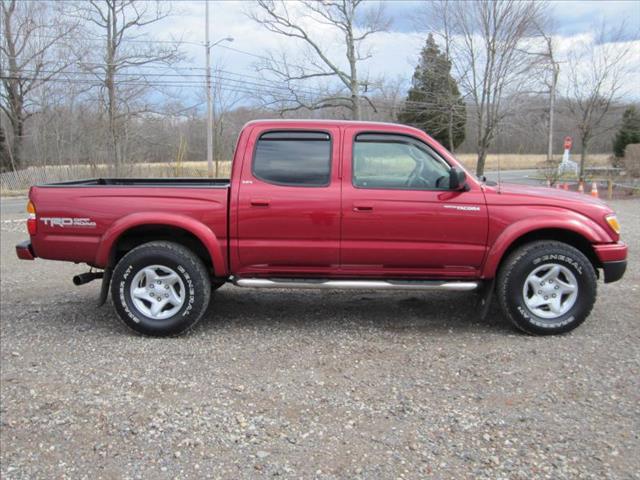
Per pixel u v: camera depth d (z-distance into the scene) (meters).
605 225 4.79
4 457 2.98
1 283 6.99
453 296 6.10
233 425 3.27
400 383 3.82
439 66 25.62
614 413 3.35
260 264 4.85
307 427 3.24
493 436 3.11
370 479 2.74
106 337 4.84
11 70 31.78
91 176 32.56
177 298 4.82
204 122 36.72
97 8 31.31
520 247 4.79
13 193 29.19
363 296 6.13
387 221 4.68
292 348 4.51
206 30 27.77
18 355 4.40
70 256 4.88
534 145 42.12
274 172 4.79
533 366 4.07
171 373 4.02
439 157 4.78
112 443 3.10
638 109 28.30
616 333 4.77
